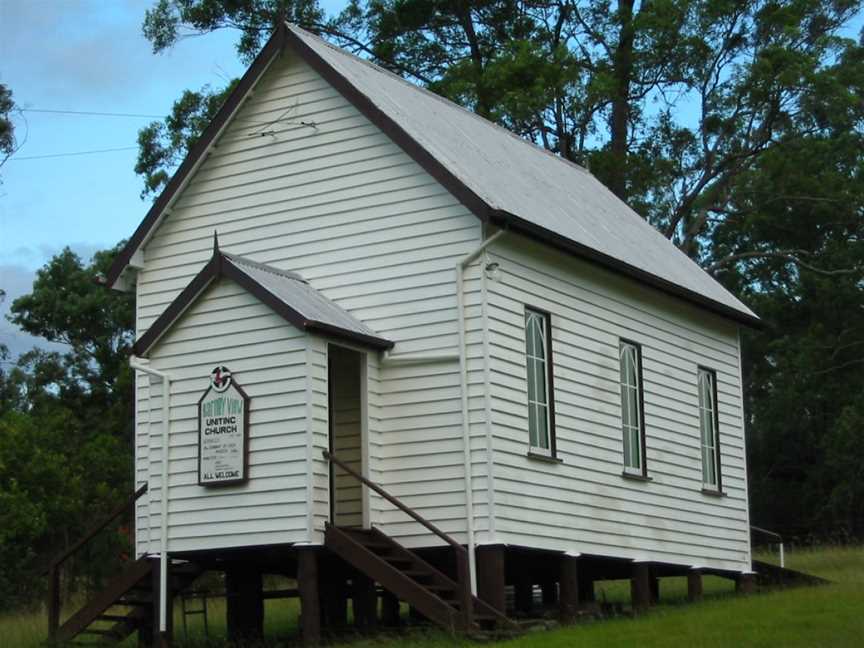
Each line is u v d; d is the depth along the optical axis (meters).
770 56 43.72
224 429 20.59
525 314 22.23
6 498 35.25
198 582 33.19
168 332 21.27
